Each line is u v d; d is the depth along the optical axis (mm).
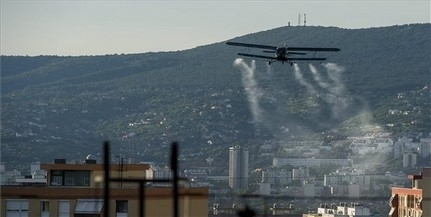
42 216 175375
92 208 174250
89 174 179625
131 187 178375
